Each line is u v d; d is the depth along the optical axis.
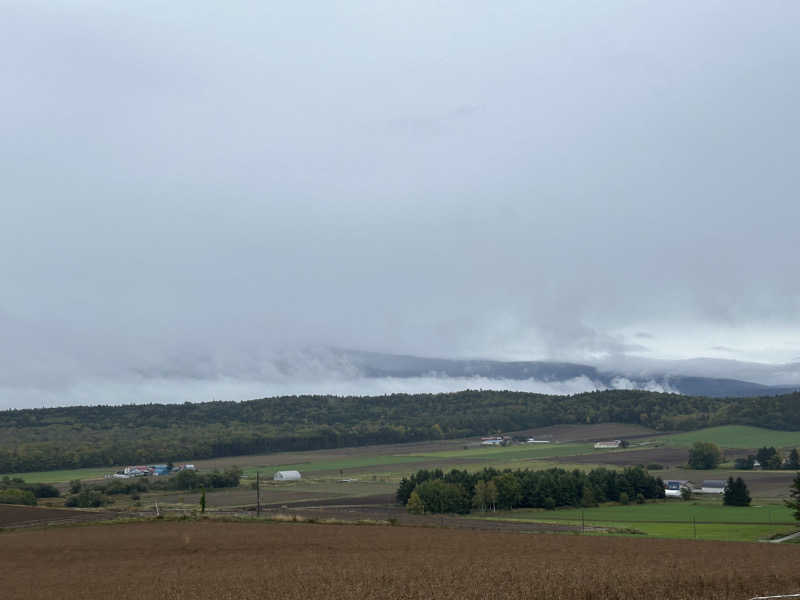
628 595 36.34
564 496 120.62
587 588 38.28
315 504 121.56
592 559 52.84
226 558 57.09
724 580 40.72
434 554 57.31
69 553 62.34
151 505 118.75
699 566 47.88
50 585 45.94
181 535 72.06
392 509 115.12
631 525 91.38
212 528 77.88
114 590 42.69
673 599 35.12
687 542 67.94
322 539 68.56
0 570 54.16
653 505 121.50
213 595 39.53
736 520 97.12
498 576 43.44
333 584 41.91
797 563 49.75
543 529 83.38
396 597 37.19
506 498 115.25
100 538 71.19
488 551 59.44
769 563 49.78
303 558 55.81
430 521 91.81
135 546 65.50
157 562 55.94
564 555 55.97
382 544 65.00
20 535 75.62
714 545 64.88
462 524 88.75
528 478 120.38
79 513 96.25
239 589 41.31
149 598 39.41
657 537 75.31
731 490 119.06
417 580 42.56
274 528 78.00
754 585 38.91
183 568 51.94
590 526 89.00
